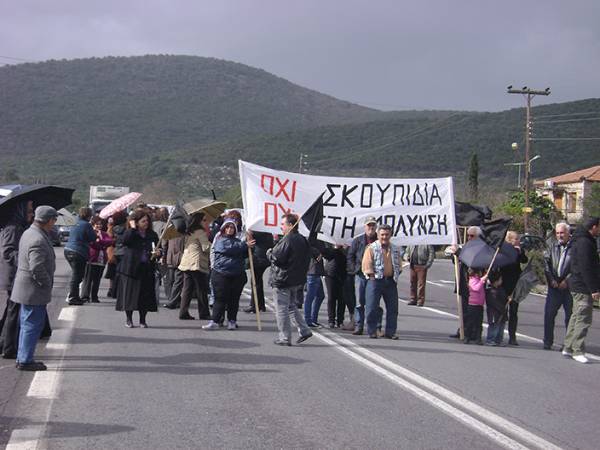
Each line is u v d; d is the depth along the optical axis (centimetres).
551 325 1125
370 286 1140
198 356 946
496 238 1146
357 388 802
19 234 913
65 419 657
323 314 1471
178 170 9356
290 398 750
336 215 1236
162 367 874
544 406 759
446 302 1839
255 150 10031
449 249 1208
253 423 659
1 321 934
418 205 1251
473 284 1148
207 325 1168
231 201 5681
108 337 1064
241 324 1250
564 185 5744
